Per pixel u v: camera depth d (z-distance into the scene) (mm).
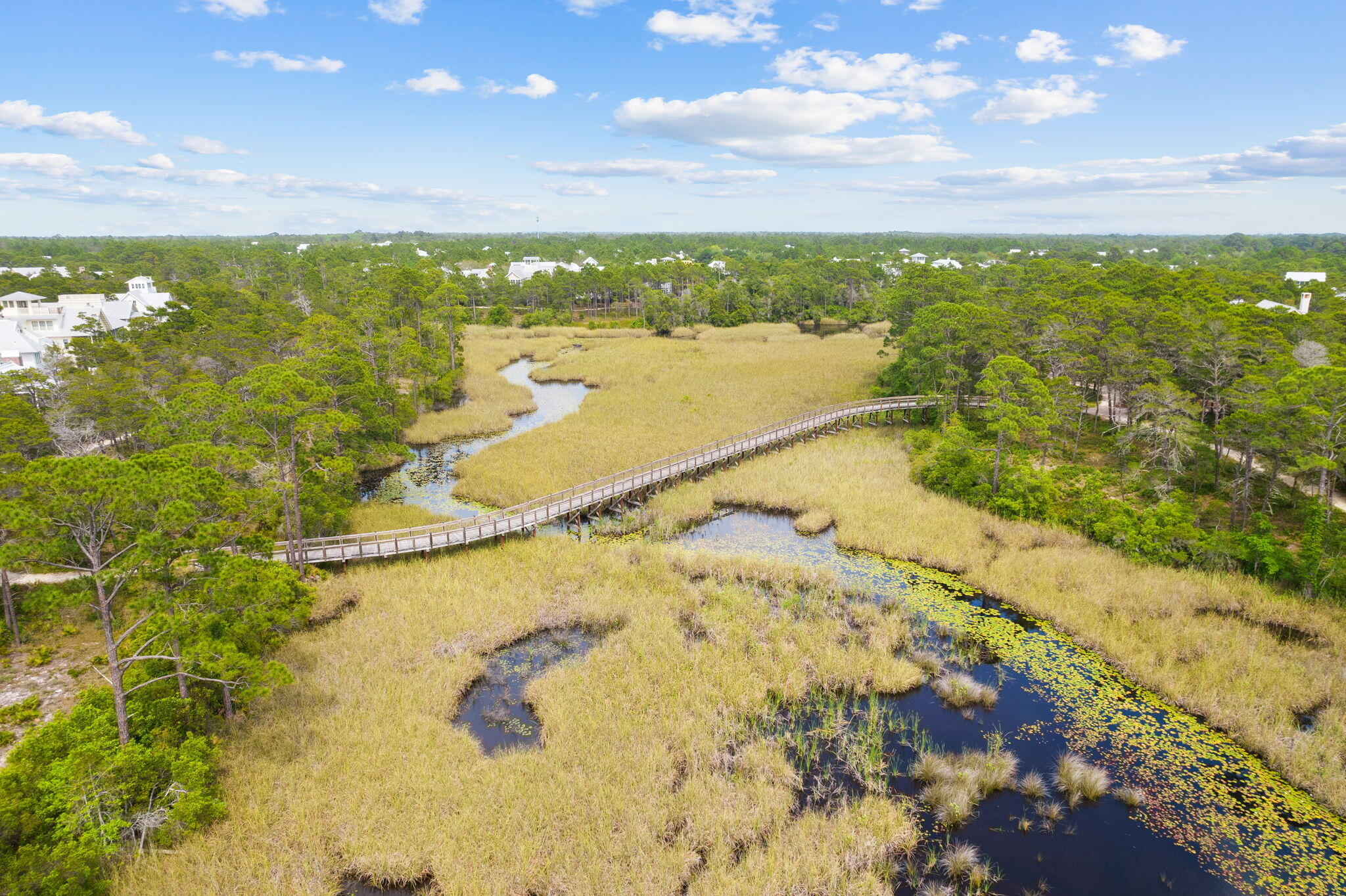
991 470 42438
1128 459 44250
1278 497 36344
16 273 98750
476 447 56031
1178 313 46875
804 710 24562
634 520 40312
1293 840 19234
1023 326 57156
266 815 18875
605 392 70938
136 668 21078
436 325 73250
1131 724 23984
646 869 17500
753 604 31000
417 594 31156
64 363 46031
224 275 122438
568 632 29438
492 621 29250
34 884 14750
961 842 19219
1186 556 33625
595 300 134375
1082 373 48594
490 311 121188
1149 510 35875
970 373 56094
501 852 17969
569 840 18391
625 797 19812
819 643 27891
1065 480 41406
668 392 69875
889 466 48281
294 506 31203
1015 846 19109
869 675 26047
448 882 17219
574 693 24500
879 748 22438
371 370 55438
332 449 39219
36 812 15602
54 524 16688
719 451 48594
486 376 78438
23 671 25203
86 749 16141
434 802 19625
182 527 18453
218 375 49562
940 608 31469
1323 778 20922
